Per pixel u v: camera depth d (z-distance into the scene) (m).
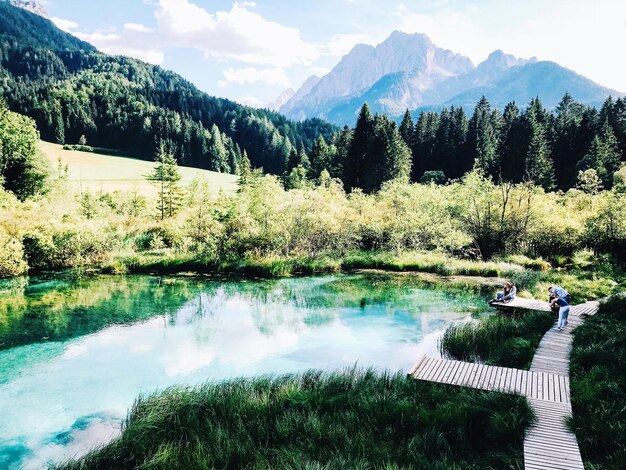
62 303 17.06
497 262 26.11
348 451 6.75
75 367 11.31
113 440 7.36
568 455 6.51
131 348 12.70
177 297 18.42
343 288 20.50
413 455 6.64
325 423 7.63
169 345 12.99
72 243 23.70
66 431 8.40
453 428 7.44
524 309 15.93
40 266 22.97
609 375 8.75
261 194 28.23
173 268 23.33
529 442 6.86
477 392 8.79
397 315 16.27
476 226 29.70
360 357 12.20
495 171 62.50
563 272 23.42
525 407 7.70
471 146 66.25
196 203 35.66
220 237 26.34
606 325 12.34
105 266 22.84
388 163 58.69
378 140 60.38
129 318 15.49
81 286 19.81
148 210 39.59
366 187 60.22
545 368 10.01
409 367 11.45
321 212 28.09
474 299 18.56
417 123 79.38
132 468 6.60
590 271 23.19
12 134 38.19
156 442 7.15
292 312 16.62
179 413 8.02
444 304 17.77
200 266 23.69
